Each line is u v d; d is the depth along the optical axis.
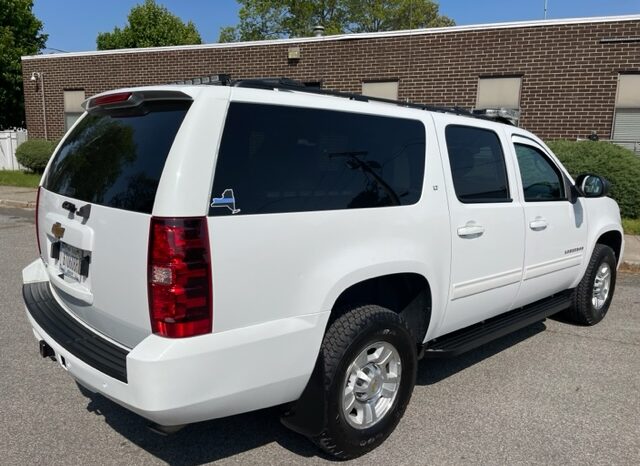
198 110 2.44
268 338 2.57
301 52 13.71
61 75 17.02
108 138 2.96
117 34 34.41
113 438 3.26
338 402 2.87
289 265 2.64
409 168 3.31
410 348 3.24
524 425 3.49
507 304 4.23
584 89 11.20
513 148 4.21
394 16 38.16
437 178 3.45
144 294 2.40
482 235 3.76
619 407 3.75
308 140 2.82
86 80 16.67
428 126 3.50
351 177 2.97
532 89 11.62
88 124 3.30
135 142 2.71
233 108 2.55
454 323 3.74
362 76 13.16
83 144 3.20
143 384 2.29
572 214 4.78
